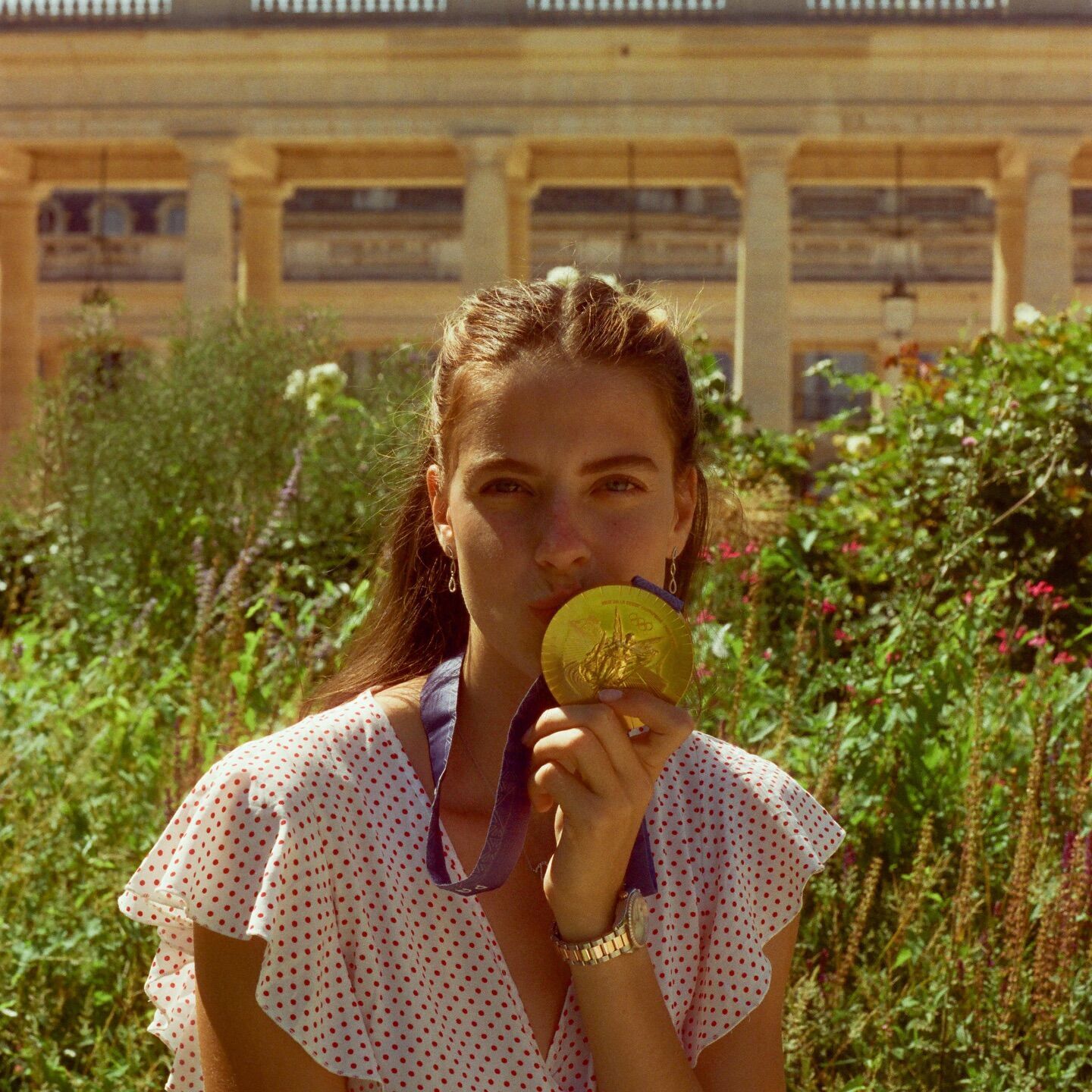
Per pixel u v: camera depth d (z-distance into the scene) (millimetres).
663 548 1482
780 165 26047
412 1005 1384
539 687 1370
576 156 28031
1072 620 6664
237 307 10039
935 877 3605
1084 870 3312
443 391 1531
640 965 1393
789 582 6254
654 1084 1381
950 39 25750
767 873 1640
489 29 26016
